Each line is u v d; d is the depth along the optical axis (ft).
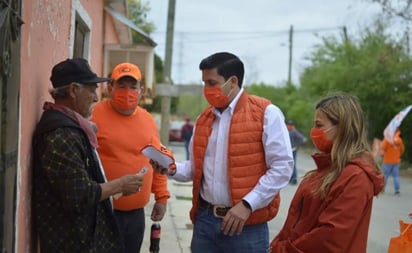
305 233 8.83
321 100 9.47
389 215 30.63
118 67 12.21
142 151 11.07
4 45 7.49
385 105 73.36
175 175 11.62
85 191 9.22
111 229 10.21
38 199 9.65
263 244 10.72
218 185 10.59
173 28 47.67
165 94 46.44
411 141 69.26
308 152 95.76
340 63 84.12
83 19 18.56
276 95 139.13
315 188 8.96
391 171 40.78
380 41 81.71
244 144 10.34
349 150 8.81
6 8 7.60
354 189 8.45
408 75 71.92
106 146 12.02
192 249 11.14
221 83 10.35
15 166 8.47
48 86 11.72
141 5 80.64
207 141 10.78
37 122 10.47
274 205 10.76
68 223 9.50
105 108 12.33
